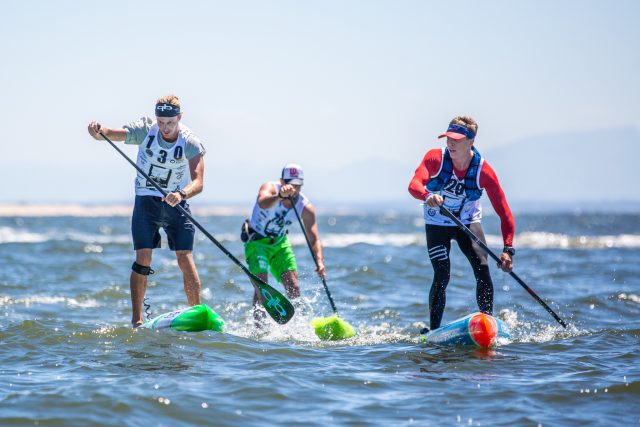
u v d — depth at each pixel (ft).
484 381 55.11
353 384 53.78
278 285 119.75
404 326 84.12
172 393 49.37
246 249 81.97
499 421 45.68
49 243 190.29
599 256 185.16
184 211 71.46
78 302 98.07
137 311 73.51
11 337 67.46
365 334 77.61
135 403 47.03
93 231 328.29
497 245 245.45
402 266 148.56
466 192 69.46
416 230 379.96
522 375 57.00
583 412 47.55
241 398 49.29
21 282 117.19
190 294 74.90
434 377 56.34
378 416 46.55
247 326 81.46
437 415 46.80
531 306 99.60
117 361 59.26
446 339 69.72
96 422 43.73
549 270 147.64
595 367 59.47
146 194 71.87
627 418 46.42
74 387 50.44
